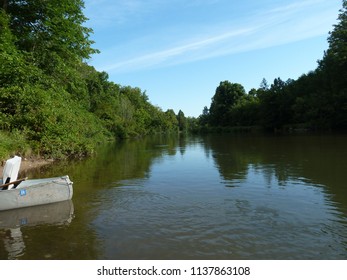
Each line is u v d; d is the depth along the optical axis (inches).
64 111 767.7
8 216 267.1
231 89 3885.3
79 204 304.2
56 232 230.1
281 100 2561.5
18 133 598.9
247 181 401.4
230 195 331.9
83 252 196.7
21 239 217.6
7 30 726.5
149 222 249.3
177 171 501.0
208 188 368.2
